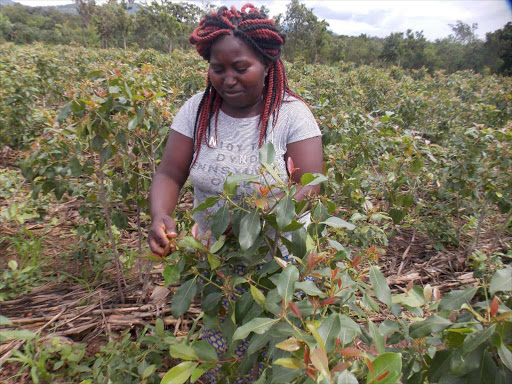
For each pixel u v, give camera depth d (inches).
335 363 34.4
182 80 267.9
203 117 58.0
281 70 56.1
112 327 94.9
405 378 46.4
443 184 139.9
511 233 152.6
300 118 56.6
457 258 136.2
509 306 38.4
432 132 248.8
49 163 100.2
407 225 133.6
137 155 102.7
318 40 1626.5
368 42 2534.5
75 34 2603.3
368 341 47.3
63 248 130.2
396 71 789.2
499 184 129.4
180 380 41.6
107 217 99.3
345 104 293.4
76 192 105.3
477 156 133.2
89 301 104.0
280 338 40.9
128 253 123.2
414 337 37.0
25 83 206.2
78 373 80.7
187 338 69.8
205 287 50.6
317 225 45.4
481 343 33.3
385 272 128.5
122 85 88.0
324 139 132.7
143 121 90.2
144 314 98.2
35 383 76.5
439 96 299.6
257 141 56.4
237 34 49.3
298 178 56.6
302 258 42.8
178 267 46.2
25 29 2785.4
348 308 47.1
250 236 40.5
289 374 33.9
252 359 48.1
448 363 36.3
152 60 405.4
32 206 143.2
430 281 125.4
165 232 51.4
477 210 146.9
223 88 52.7
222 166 56.7
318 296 38.0
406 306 47.7
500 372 33.5
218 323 51.1
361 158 134.6
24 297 105.6
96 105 85.7
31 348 86.4
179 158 61.6
